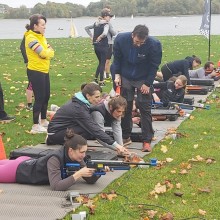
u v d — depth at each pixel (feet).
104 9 53.47
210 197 21.18
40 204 19.92
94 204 20.10
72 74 62.85
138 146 29.32
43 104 33.47
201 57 79.41
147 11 312.29
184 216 19.19
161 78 45.75
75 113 25.94
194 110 40.04
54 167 21.65
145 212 19.43
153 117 36.29
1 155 25.64
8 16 363.35
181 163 25.53
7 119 36.65
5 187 22.06
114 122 27.02
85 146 21.58
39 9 284.00
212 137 31.30
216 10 254.88
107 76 58.39
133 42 27.91
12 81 57.31
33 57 31.86
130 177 23.56
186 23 269.03
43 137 32.09
